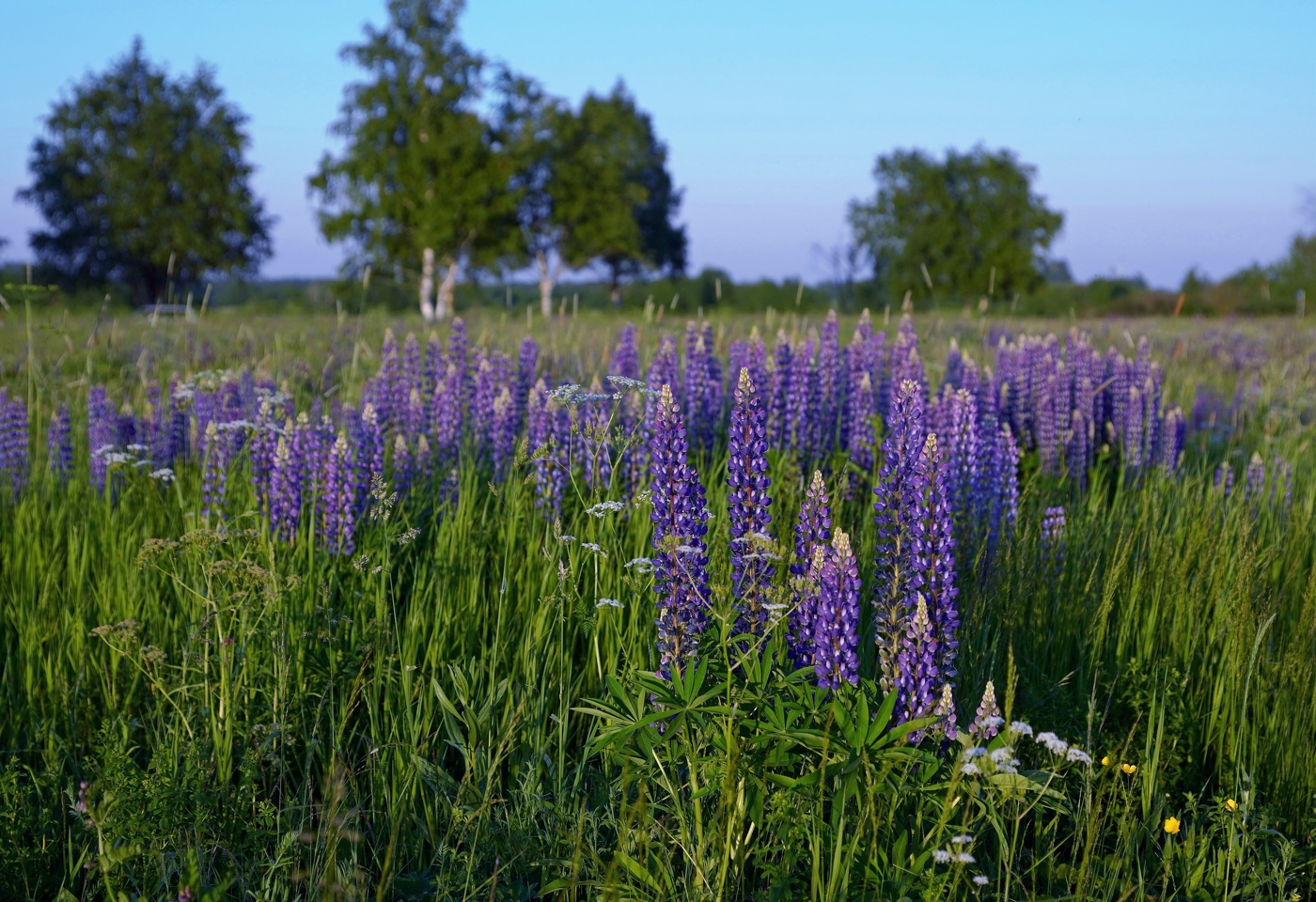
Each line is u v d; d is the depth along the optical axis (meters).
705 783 3.53
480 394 7.48
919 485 3.92
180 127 61.81
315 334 15.23
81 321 15.41
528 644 4.44
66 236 61.28
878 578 4.21
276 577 4.31
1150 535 6.12
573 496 6.11
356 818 3.62
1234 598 5.01
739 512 4.12
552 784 4.05
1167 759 4.35
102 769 3.86
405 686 4.21
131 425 8.08
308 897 3.28
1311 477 8.28
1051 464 8.34
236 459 6.65
